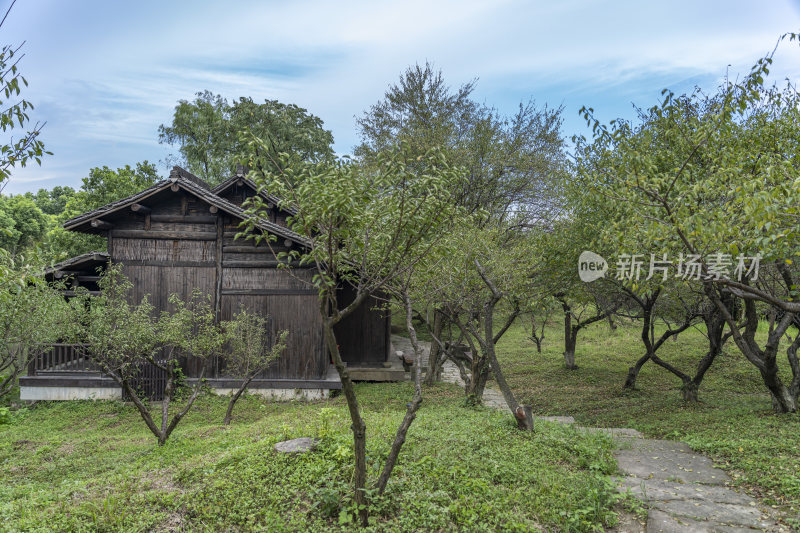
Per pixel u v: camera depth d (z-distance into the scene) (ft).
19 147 17.83
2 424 38.73
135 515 16.30
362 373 51.93
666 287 31.37
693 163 29.12
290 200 13.78
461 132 67.31
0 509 18.21
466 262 31.48
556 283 38.47
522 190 60.44
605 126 26.23
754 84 22.41
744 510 16.92
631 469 21.62
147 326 30.53
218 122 88.53
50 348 40.42
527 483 18.62
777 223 18.07
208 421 38.47
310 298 45.52
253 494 17.15
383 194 14.47
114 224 44.73
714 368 54.49
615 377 54.65
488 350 29.35
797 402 33.45
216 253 45.24
